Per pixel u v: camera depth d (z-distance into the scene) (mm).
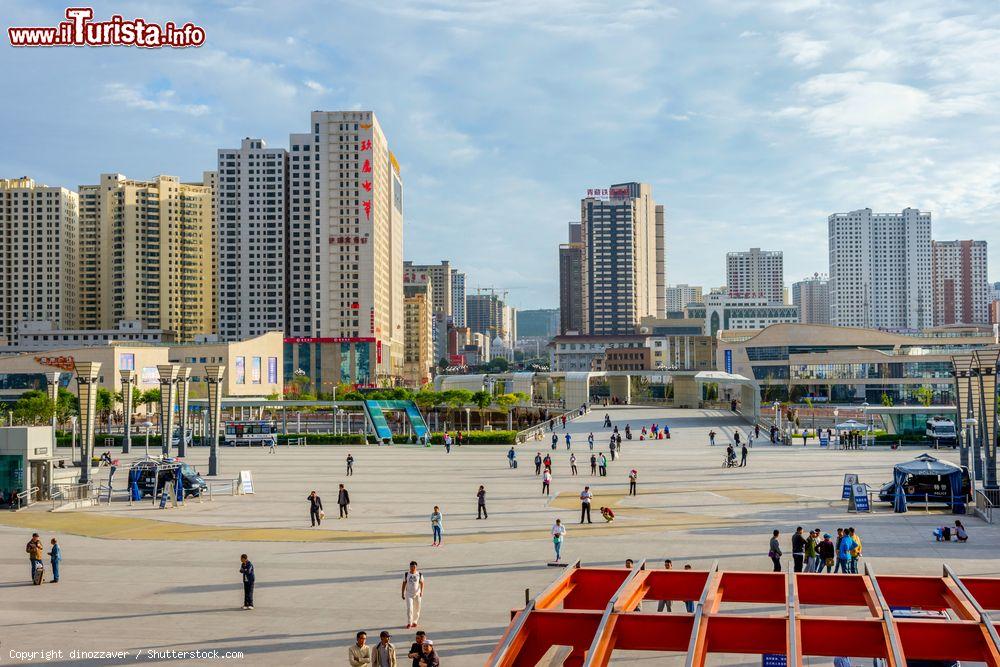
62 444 108312
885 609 18156
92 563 38469
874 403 192625
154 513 53125
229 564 38156
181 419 90312
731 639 17875
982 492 50156
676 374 156625
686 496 58250
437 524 42406
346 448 101625
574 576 22469
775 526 46219
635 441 102438
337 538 44469
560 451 93125
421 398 163375
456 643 26344
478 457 88188
